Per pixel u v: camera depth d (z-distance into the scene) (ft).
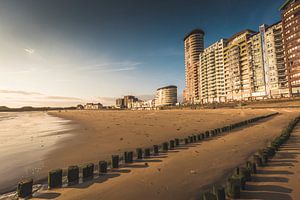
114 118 192.34
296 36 251.80
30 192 25.57
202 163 32.48
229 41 398.42
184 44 589.73
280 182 22.65
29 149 55.36
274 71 289.94
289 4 265.54
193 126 92.32
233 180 20.30
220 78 410.11
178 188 23.41
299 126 66.69
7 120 225.35
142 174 29.40
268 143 41.78
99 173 31.24
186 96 568.82
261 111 173.88
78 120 192.13
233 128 74.23
